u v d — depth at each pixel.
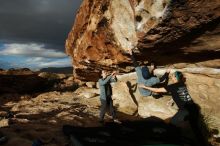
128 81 8.98
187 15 4.27
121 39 6.56
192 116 5.20
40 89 17.30
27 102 11.96
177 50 5.73
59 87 16.91
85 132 5.87
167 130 5.79
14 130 6.34
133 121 6.82
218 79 5.89
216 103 5.67
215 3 3.89
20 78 17.00
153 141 5.31
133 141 5.34
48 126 6.84
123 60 7.75
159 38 5.08
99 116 7.71
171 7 4.18
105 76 7.52
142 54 6.41
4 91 15.95
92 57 9.54
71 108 9.73
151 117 7.23
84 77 14.12
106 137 5.57
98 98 11.62
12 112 9.32
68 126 6.33
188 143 5.30
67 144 5.47
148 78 6.86
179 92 5.43
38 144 5.27
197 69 6.34
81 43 9.71
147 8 4.64
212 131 5.54
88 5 7.68
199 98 5.98
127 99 8.58
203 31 4.61
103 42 7.77
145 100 8.03
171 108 7.07
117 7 5.97
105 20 6.79
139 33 5.18
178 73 6.41
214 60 5.70
